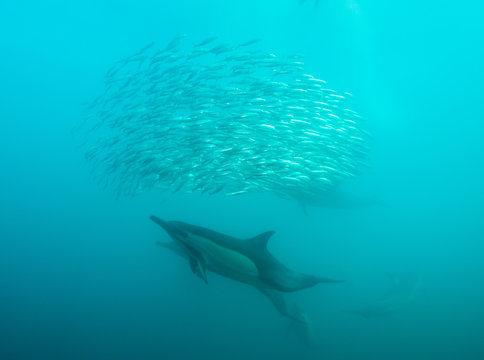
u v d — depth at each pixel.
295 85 10.95
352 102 31.59
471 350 12.09
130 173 12.38
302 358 12.54
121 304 18.80
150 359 13.42
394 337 13.65
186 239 5.61
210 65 10.95
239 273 5.79
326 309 15.12
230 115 10.88
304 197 13.41
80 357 14.28
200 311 16.62
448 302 15.78
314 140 11.51
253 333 14.55
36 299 21.11
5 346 15.87
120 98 13.55
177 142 11.11
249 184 11.14
